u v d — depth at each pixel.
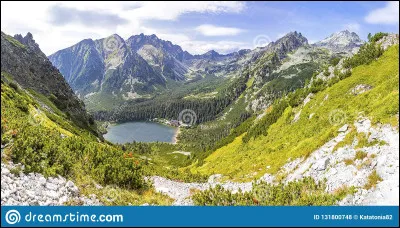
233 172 45.19
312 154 30.98
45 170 18.36
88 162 24.92
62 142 28.19
